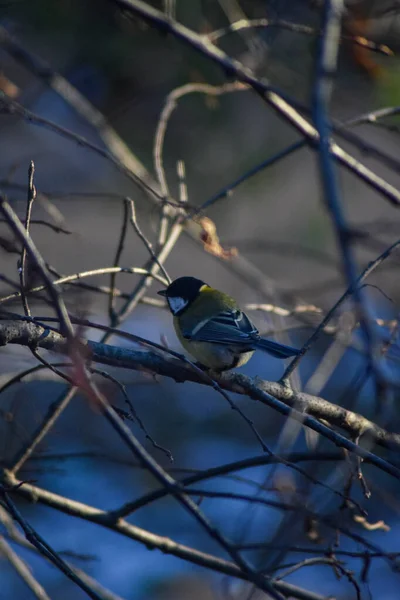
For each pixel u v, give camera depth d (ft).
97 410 20.17
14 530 26.27
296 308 30.07
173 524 40.34
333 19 18.90
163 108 30.48
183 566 38.45
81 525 38.96
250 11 41.55
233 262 35.22
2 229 30.48
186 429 45.57
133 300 28.12
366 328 10.25
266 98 29.30
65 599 36.52
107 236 56.13
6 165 51.57
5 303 25.08
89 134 52.80
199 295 28.76
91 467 40.19
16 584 36.11
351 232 10.83
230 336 26.43
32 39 47.91
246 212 54.08
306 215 54.29
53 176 54.34
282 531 18.60
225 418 46.16
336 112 40.91
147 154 50.47
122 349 22.47
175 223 29.35
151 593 37.09
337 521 20.33
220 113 50.47
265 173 53.06
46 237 54.60
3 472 24.35
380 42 34.81
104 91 49.14
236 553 14.51
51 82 37.73
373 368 10.18
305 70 42.39
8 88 37.11
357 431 22.76
